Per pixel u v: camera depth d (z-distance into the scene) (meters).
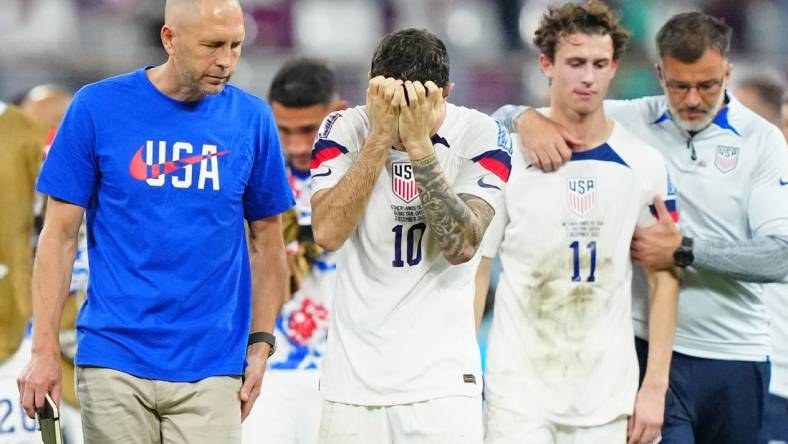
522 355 18.28
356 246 16.25
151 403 15.09
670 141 19.45
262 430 20.86
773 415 22.56
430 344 16.00
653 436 18.42
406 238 16.02
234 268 15.48
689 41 18.33
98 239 15.15
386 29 42.66
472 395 16.06
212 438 15.21
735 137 19.25
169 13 14.63
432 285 16.11
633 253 18.59
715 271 18.47
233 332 15.51
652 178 18.31
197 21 14.40
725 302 19.28
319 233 15.67
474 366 16.19
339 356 16.22
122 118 14.98
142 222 14.94
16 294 21.12
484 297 18.23
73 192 14.96
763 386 19.72
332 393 16.22
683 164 19.36
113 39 39.25
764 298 21.39
